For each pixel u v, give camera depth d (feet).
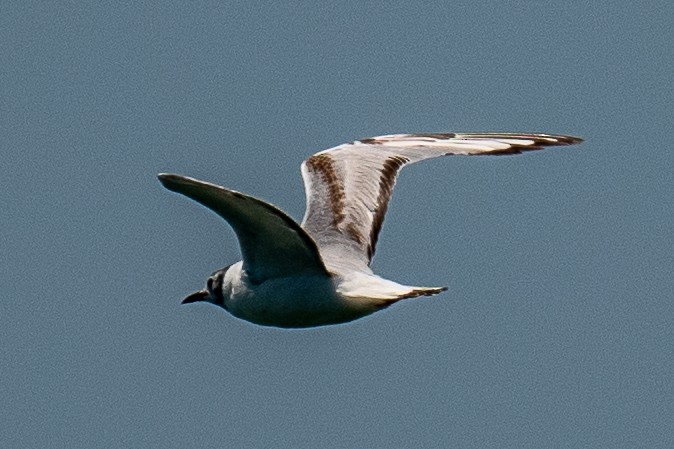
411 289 48.78
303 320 50.34
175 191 44.98
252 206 46.14
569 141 58.13
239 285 50.57
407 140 58.49
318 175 55.93
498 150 57.77
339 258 51.55
